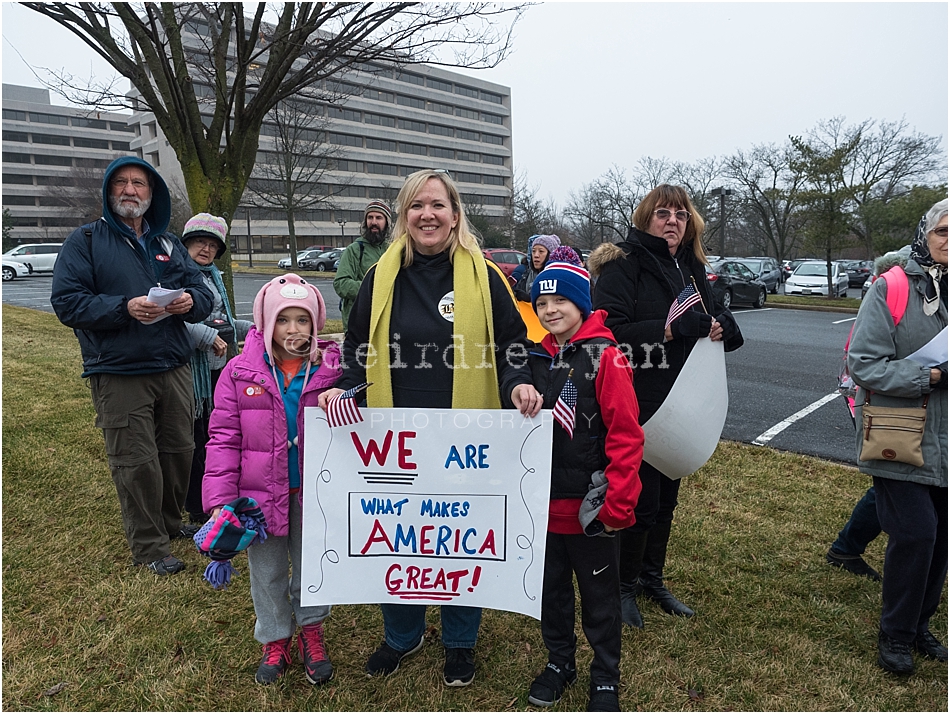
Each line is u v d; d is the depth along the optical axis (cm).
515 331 227
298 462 233
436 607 300
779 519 376
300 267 3516
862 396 256
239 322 405
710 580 311
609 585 223
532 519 217
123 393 305
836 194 1903
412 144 7169
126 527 320
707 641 265
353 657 256
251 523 219
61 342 995
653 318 263
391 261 221
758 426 573
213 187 573
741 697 233
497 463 217
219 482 225
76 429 529
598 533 212
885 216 2470
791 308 1795
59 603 288
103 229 304
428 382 220
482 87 7938
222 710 225
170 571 317
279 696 232
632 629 272
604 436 216
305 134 3756
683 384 255
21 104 7488
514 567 220
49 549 336
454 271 220
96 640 262
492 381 224
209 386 371
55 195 6109
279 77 557
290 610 248
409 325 218
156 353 310
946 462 233
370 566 227
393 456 221
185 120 558
